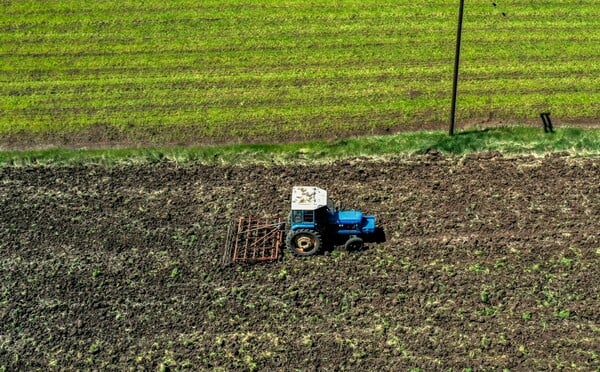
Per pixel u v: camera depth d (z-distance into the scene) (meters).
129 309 22.86
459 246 24.50
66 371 21.16
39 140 30.09
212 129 30.34
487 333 21.73
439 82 32.12
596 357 20.95
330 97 31.67
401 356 21.19
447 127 30.02
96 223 25.97
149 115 31.09
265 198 26.88
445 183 27.20
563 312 22.19
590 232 24.89
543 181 27.09
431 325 22.02
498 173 27.56
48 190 27.47
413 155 28.73
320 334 21.88
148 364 21.25
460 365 20.86
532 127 29.77
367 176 27.73
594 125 29.78
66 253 24.84
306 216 23.64
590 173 27.36
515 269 23.64
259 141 29.86
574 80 31.91
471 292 22.92
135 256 24.66
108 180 27.92
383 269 23.80
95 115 31.17
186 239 25.23
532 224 25.28
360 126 30.23
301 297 23.02
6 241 25.34
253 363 21.14
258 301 22.94
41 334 22.22
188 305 22.92
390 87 32.00
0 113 31.41
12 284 23.80
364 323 22.14
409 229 25.27
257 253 24.48
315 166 28.38
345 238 24.84
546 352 21.16
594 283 23.08
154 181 27.84
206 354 21.47
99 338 22.06
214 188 27.45
